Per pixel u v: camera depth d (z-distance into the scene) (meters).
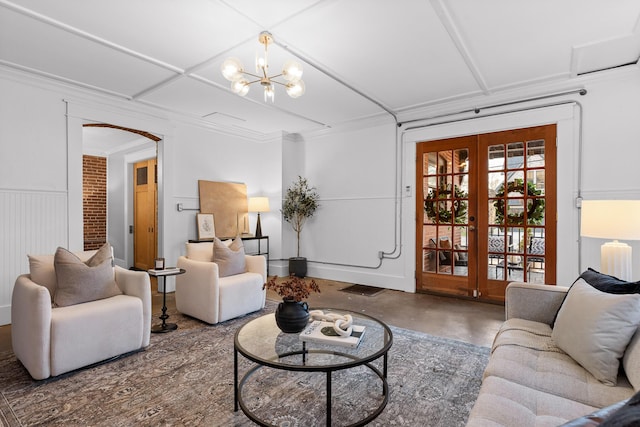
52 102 3.73
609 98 3.51
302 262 5.69
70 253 2.63
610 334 1.46
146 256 6.19
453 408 1.93
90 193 6.76
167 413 1.89
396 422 1.81
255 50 3.01
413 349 2.76
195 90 3.98
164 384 2.21
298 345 1.93
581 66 3.37
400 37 2.79
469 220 4.39
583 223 2.53
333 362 1.70
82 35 2.76
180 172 5.01
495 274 4.21
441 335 3.10
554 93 3.78
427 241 4.73
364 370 2.40
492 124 4.18
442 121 4.55
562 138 3.74
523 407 1.28
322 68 3.38
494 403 1.29
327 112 4.83
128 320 2.61
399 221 4.95
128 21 2.56
